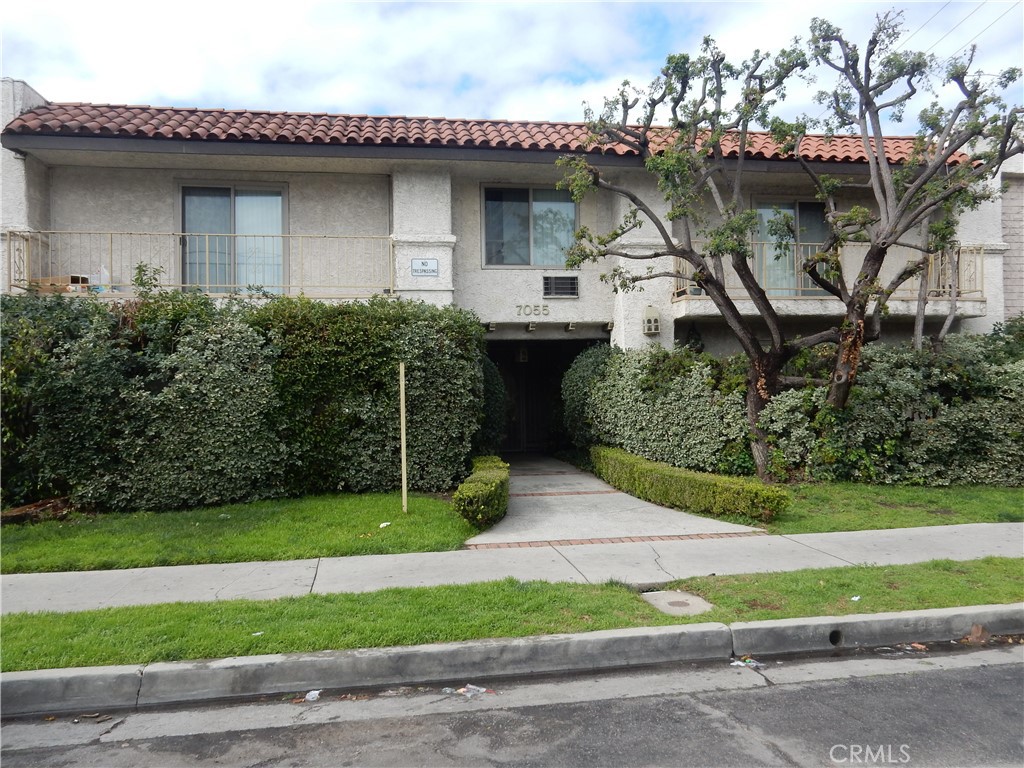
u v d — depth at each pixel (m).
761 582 6.56
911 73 10.05
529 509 10.11
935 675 5.08
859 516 9.34
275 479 9.98
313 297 12.24
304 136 11.77
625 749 4.03
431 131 12.54
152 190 12.50
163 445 9.48
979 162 11.18
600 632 5.35
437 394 10.52
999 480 11.06
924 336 13.45
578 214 13.88
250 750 4.08
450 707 4.62
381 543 7.98
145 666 4.81
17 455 9.26
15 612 5.88
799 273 13.31
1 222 11.41
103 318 9.65
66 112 11.92
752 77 10.10
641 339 13.22
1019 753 3.96
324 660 4.91
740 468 11.04
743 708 4.56
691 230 13.52
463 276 13.44
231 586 6.60
